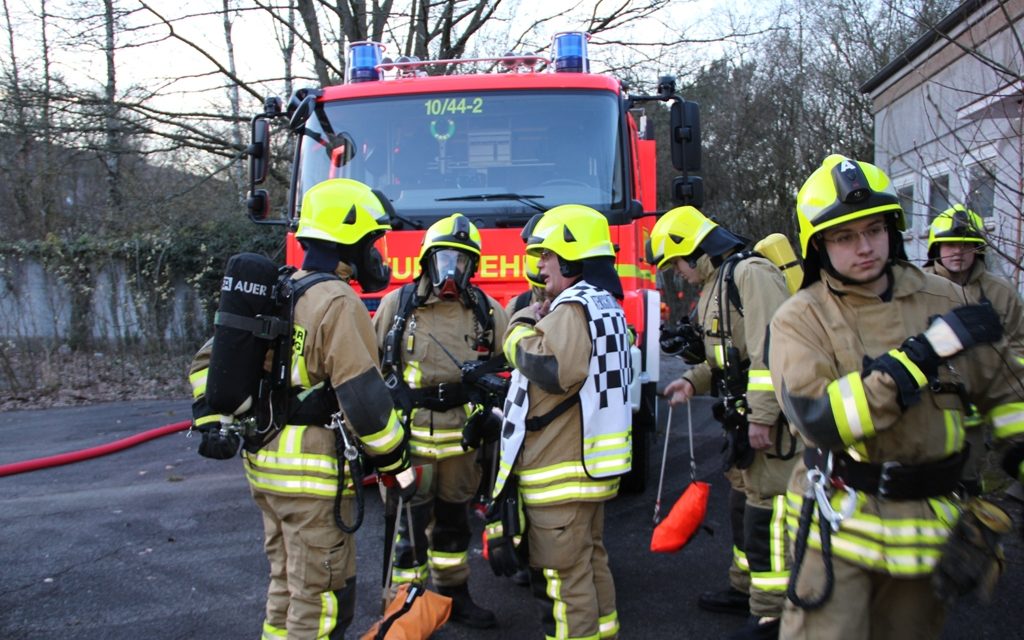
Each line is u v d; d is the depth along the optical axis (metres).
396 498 3.09
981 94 4.66
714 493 6.27
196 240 14.34
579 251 3.10
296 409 2.80
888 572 2.09
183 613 4.05
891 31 13.98
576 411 3.04
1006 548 4.42
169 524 5.57
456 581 3.88
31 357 12.19
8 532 5.38
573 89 5.74
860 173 2.12
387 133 5.83
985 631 3.61
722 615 4.01
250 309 2.72
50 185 17.72
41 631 3.83
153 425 9.55
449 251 3.81
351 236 2.91
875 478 2.13
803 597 2.21
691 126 5.73
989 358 2.14
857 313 2.20
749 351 3.39
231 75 15.77
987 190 5.07
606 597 3.22
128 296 13.47
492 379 3.56
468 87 5.82
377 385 2.76
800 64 18.89
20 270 12.90
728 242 3.78
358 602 4.20
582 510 3.04
